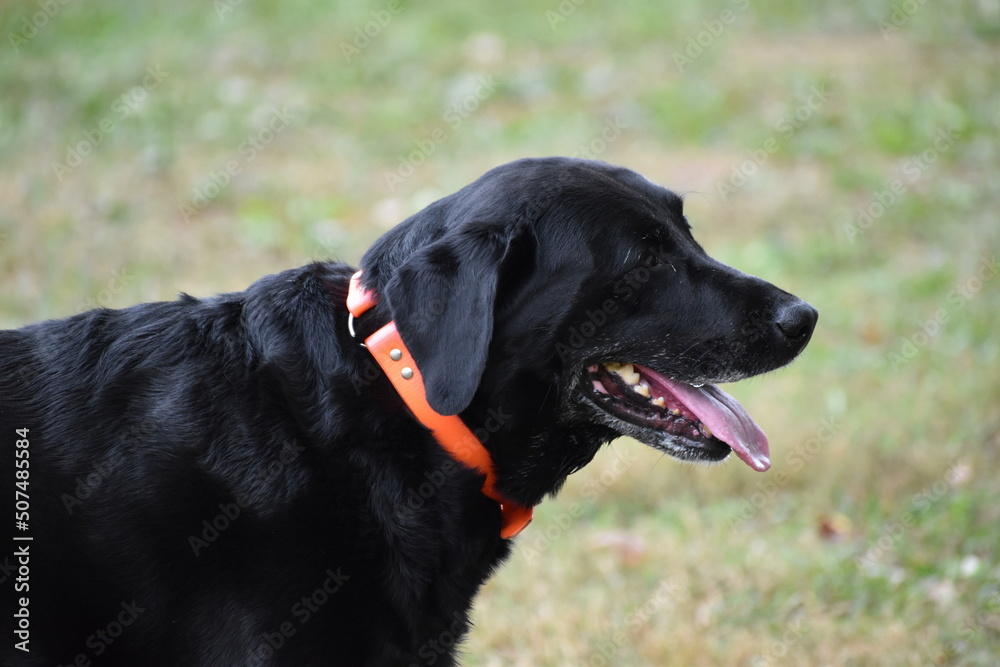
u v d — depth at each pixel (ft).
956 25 51.93
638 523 21.90
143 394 11.98
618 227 13.05
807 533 20.70
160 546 11.44
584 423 13.38
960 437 22.63
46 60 45.06
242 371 12.17
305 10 53.83
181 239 33.17
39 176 34.71
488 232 12.26
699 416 13.53
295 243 33.65
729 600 18.80
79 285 29.14
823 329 29.30
